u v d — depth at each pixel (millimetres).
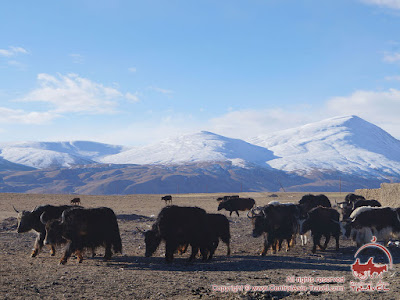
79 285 9695
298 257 15812
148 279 10648
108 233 14055
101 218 13922
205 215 14977
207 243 14883
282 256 16094
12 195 55656
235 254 16750
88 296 8805
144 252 16453
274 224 16453
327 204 23547
